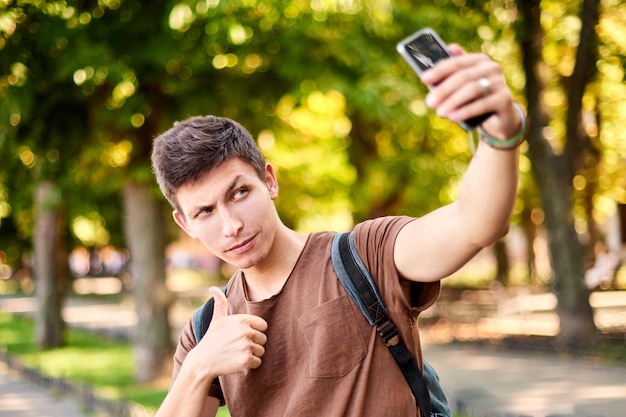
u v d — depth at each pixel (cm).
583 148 1198
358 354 171
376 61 965
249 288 188
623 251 2616
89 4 823
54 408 976
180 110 915
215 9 770
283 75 870
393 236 172
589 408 806
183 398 173
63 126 886
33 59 834
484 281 3030
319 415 170
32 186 1061
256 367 175
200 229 175
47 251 1639
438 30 1093
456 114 123
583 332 1195
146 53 823
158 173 180
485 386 959
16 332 2041
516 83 1405
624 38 1162
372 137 1403
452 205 159
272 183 187
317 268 179
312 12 869
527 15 1151
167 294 1030
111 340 1756
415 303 176
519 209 2370
